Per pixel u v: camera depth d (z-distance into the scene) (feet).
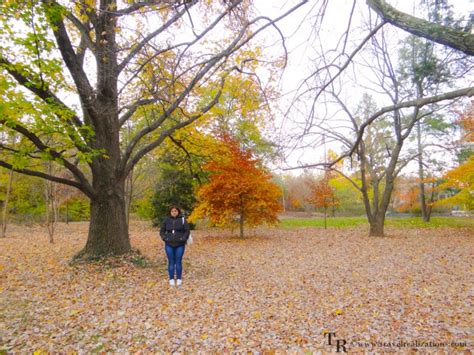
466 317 16.37
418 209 101.91
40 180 66.28
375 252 38.32
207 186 51.42
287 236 57.98
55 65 22.27
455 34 7.55
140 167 64.44
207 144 42.42
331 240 51.19
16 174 66.23
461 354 12.68
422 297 20.02
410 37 28.53
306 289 22.70
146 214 84.74
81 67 27.91
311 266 30.76
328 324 16.38
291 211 143.13
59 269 27.99
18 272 27.32
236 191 50.60
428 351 13.12
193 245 46.55
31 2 20.38
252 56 25.71
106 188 30.58
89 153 25.76
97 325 16.58
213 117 42.47
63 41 25.80
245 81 25.85
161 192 71.61
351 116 45.39
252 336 15.25
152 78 21.31
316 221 90.53
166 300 20.47
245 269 29.71
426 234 57.93
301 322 16.72
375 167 57.52
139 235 59.26
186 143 41.68
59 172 57.06
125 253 30.68
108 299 20.61
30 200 77.00
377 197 56.49
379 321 16.47
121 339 15.08
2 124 21.88
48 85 24.16
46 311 18.49
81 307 19.15
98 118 29.66
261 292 22.12
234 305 19.47
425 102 8.84
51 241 46.85
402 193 102.17
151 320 17.22
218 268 30.17
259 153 51.39
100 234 30.53
